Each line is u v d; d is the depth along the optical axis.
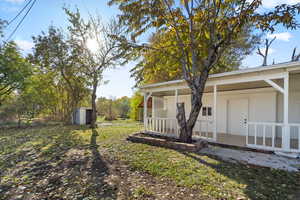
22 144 6.67
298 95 6.85
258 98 7.73
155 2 5.73
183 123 6.29
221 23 5.39
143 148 5.86
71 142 6.98
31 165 4.28
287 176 3.40
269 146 5.24
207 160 4.45
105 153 5.27
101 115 24.95
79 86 14.99
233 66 14.01
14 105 12.33
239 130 8.27
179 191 2.87
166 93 10.53
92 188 3.04
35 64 13.29
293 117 6.93
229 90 8.68
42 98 13.97
